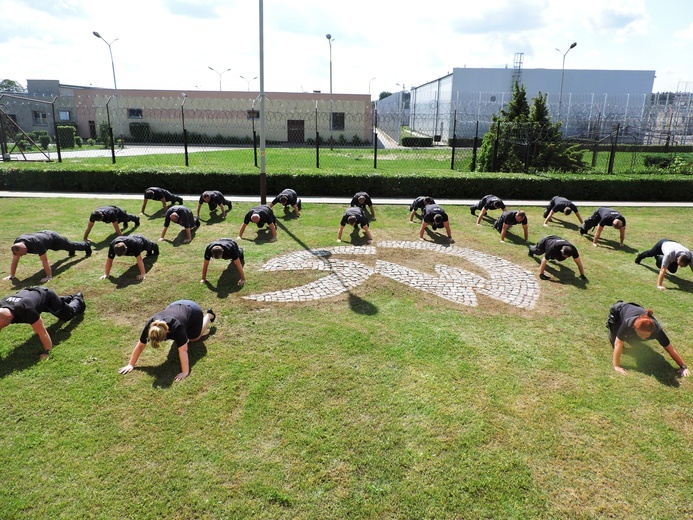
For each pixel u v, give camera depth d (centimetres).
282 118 4275
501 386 524
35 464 404
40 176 1628
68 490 379
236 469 402
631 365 575
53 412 468
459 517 361
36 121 4391
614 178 1683
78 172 1625
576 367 567
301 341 614
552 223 1282
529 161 2047
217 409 477
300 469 403
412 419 466
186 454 418
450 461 414
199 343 605
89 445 426
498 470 406
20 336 609
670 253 811
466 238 1127
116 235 1049
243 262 908
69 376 528
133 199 1469
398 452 423
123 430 445
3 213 1252
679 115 4166
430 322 676
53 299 601
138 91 4241
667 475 405
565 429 458
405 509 366
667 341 545
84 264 880
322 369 550
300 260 937
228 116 4281
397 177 1639
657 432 457
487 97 4541
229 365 555
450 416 471
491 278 864
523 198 1675
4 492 375
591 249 1053
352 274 866
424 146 4116
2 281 789
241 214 1308
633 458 423
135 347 574
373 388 515
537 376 546
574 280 860
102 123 3959
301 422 460
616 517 365
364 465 409
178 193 1633
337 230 1172
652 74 4662
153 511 362
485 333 647
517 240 1116
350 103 4256
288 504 370
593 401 502
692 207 1555
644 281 859
